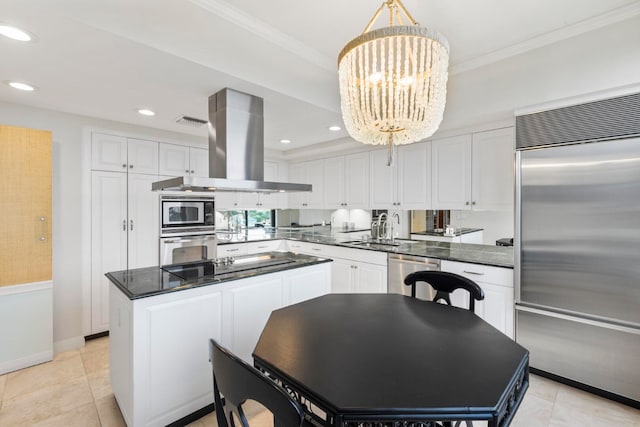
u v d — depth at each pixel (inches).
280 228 209.6
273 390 30.2
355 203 158.7
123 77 77.7
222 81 80.4
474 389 35.3
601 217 76.5
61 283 107.8
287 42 83.0
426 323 56.9
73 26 55.3
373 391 34.8
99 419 71.5
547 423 69.9
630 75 71.1
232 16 71.2
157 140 132.3
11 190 92.6
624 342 74.9
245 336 79.9
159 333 64.4
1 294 91.1
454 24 75.4
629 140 72.1
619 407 74.8
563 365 84.3
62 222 108.0
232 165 88.0
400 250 126.9
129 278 75.0
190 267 88.4
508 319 93.7
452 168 119.3
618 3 67.9
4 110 96.5
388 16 72.4
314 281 99.6
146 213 128.2
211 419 71.6
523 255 89.7
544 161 85.4
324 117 113.5
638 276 72.0
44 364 97.8
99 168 116.3
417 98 52.7
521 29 77.9
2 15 51.8
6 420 71.2
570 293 81.8
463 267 104.0
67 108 102.5
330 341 48.9
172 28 65.6
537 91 85.8
